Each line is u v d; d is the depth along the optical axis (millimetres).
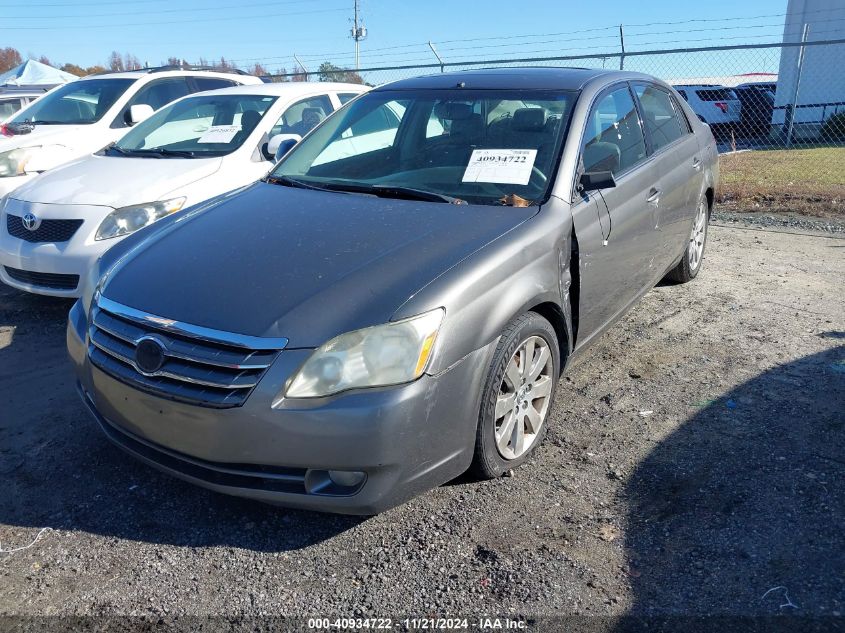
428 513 2916
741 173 11719
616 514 2881
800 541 2678
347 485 2570
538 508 2932
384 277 2727
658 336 4719
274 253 2971
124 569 2652
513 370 3014
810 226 7863
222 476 2654
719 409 3711
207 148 5922
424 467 2639
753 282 5855
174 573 2627
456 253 2869
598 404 3811
